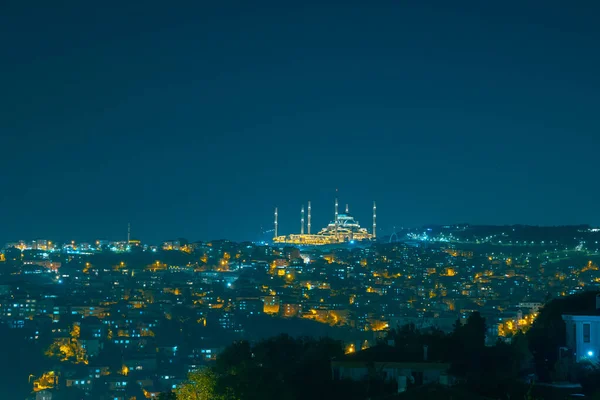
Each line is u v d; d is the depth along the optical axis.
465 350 97.94
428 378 91.50
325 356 100.50
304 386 93.75
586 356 99.88
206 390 97.94
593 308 108.94
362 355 99.62
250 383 94.38
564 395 84.38
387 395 84.94
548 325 107.62
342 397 90.94
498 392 84.25
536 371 99.44
